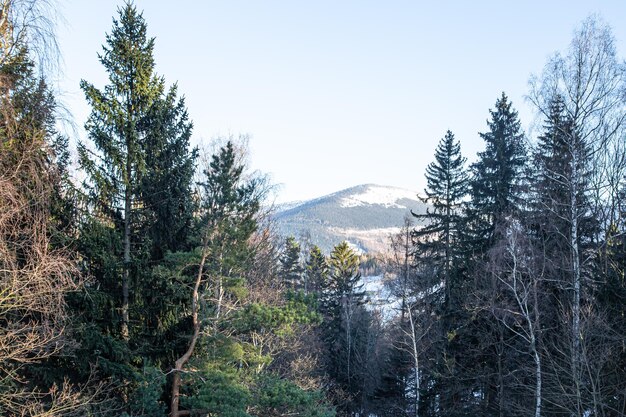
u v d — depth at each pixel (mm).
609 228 16094
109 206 13641
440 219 26438
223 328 13594
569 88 16422
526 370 17625
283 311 12711
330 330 34594
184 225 14359
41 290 8508
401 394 28938
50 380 11562
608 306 15008
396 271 26469
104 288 13453
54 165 9906
